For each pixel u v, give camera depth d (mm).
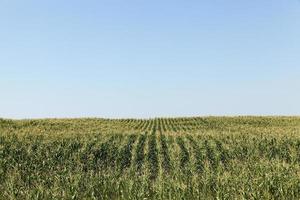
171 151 33812
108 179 20266
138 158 33094
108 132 46125
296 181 17766
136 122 79438
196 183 18453
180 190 17344
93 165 31109
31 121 66750
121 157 33281
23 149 34625
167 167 29547
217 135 41969
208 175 20719
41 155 32875
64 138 39250
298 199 15836
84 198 16562
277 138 38000
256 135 41031
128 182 18766
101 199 17125
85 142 37062
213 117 83375
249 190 16812
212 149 35219
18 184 20250
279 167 22234
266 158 31359
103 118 81812
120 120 82125
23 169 29125
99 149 34969
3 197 16781
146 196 17250
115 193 17922
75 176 20375
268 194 15836
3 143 36281
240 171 22641
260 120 77125
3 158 31734
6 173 26984
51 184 21734
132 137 43844
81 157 32906
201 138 40594
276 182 18328
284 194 16469
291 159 30922
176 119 83750
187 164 29906
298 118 79812
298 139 37219
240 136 40500
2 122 63062
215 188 18344
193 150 34500
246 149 34812
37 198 16297
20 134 40812
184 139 39625
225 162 31203
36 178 23906
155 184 18938
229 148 34375
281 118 79875
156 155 33906
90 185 18328
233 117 82375
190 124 74312
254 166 24781
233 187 17547
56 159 32438
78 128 62062
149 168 28719
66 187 18172
